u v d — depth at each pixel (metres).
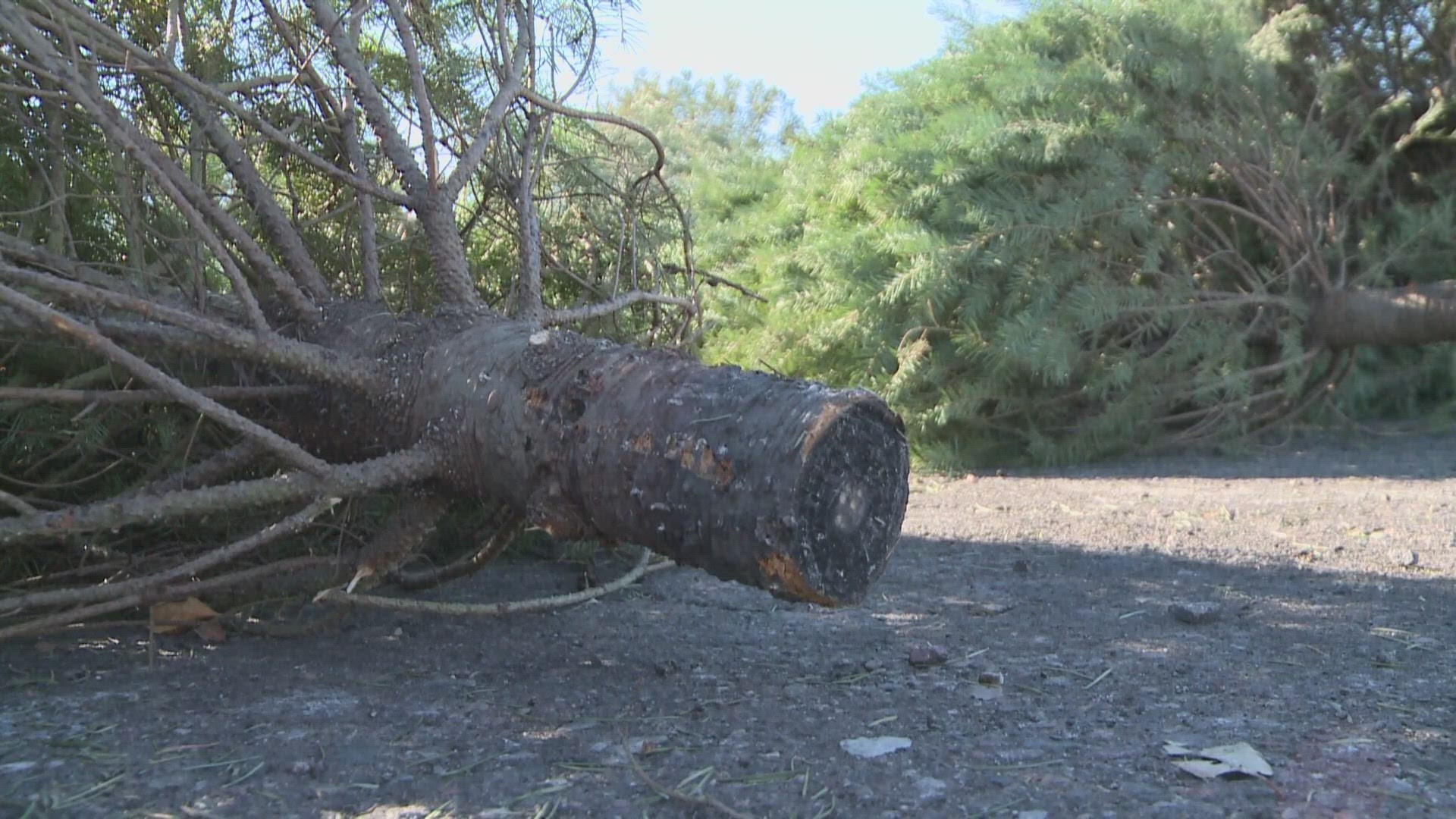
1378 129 9.44
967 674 3.06
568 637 3.45
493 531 4.20
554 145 4.58
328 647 3.28
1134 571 4.42
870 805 2.18
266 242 4.07
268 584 3.42
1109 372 7.47
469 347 3.09
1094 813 2.14
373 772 2.32
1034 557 4.70
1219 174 8.38
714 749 2.47
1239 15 9.43
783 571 2.47
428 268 4.43
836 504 2.50
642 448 2.62
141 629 3.35
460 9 4.46
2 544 3.35
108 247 3.85
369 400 3.19
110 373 3.36
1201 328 7.78
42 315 2.54
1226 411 7.85
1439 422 8.43
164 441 3.60
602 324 4.55
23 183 3.72
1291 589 4.09
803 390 2.56
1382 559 4.59
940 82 8.32
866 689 2.93
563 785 2.27
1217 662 3.15
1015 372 7.45
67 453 3.57
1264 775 2.30
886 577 4.34
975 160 7.68
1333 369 8.48
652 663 3.17
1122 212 7.48
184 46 3.82
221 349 3.05
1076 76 7.83
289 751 2.43
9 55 2.95
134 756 2.39
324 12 3.65
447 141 4.41
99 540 3.56
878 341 7.55
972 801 2.20
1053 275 7.44
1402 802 2.18
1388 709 2.74
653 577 4.28
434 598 3.92
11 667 2.98
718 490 2.51
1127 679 3.00
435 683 2.94
